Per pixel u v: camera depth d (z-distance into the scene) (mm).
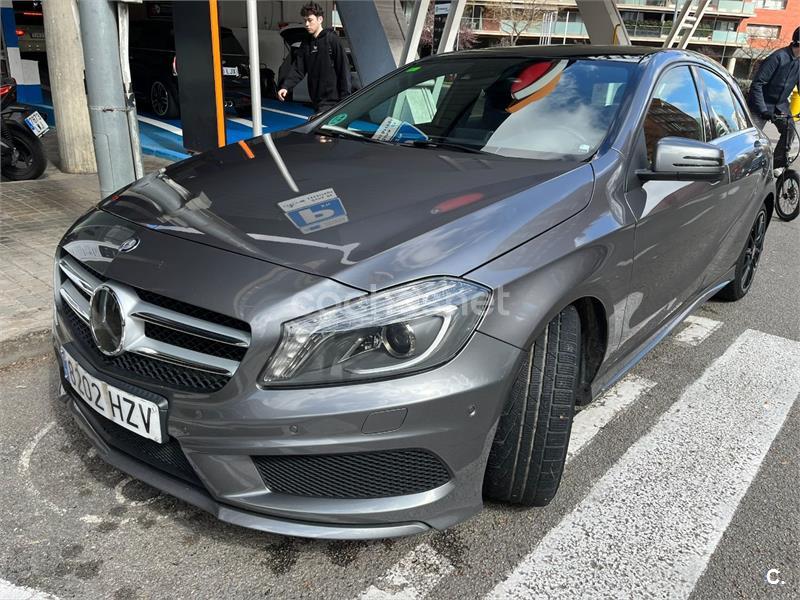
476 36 50188
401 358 1812
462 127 2984
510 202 2207
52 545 2154
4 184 6703
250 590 2008
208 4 7133
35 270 4316
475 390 1871
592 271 2221
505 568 2139
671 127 3105
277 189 2385
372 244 1968
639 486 2600
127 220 2287
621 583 2102
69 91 7074
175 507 2355
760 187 4172
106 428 2186
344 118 3381
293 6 14445
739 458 2822
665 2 55469
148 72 11094
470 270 1933
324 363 1788
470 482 1987
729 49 62688
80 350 2193
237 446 1836
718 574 2160
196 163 2826
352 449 1812
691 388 3428
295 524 1909
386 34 8703
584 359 2574
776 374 3627
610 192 2482
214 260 1959
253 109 5324
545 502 2334
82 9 3832
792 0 61844
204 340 1899
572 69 3125
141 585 2008
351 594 2010
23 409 2957
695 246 3256
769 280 5320
